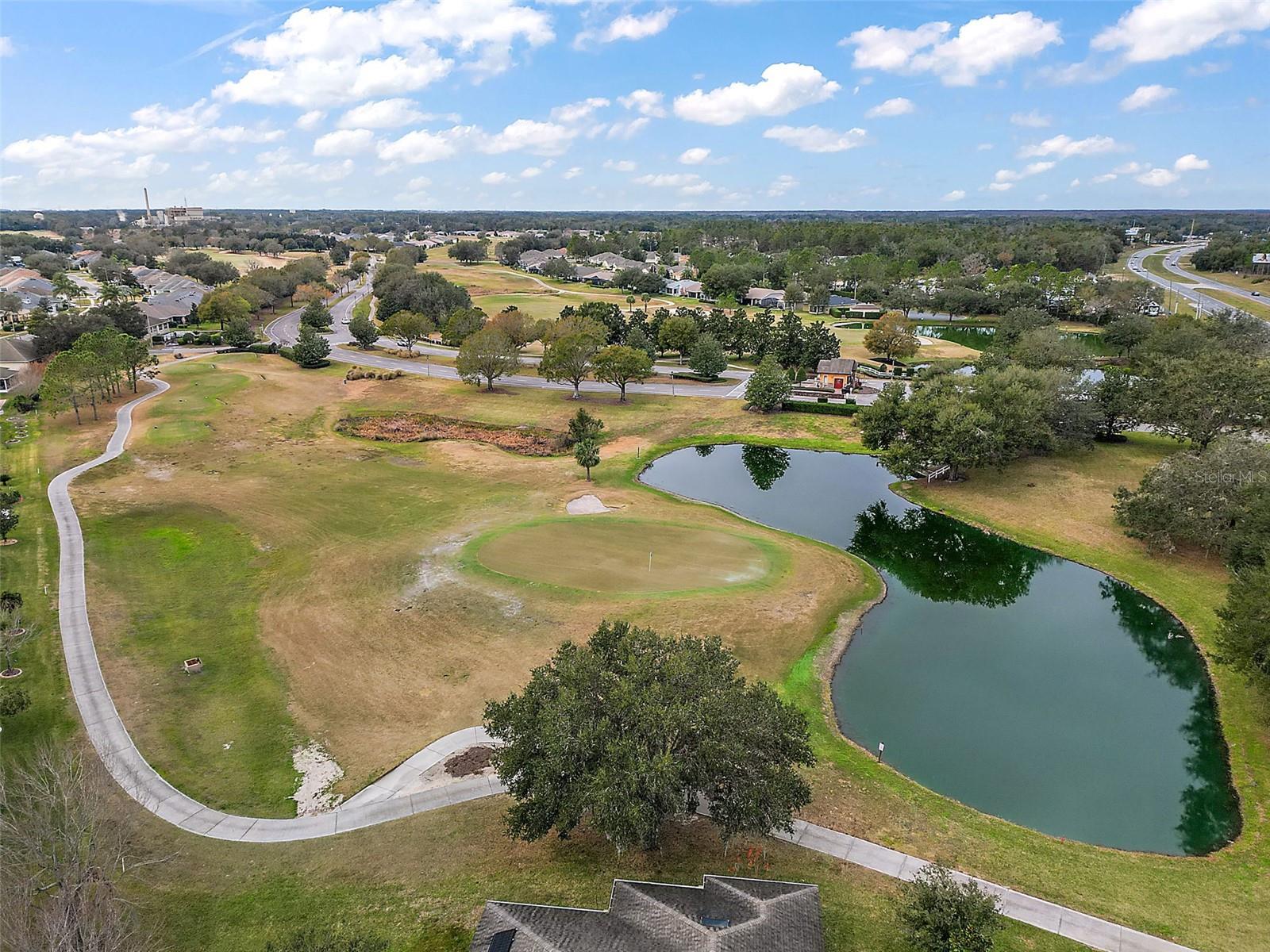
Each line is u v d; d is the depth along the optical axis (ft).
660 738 94.12
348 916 92.07
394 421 324.60
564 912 82.94
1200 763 130.72
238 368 407.44
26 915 84.28
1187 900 97.66
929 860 102.83
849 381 368.48
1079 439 270.05
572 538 205.46
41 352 396.37
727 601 172.55
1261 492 178.60
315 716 132.87
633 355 352.08
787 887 87.30
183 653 151.74
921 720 140.36
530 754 99.09
